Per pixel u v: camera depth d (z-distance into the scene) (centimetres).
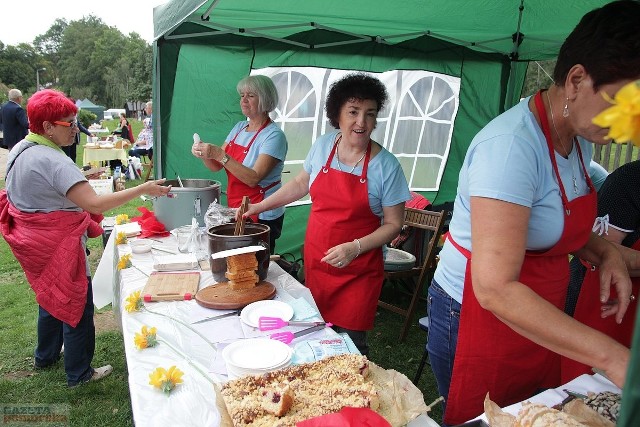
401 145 486
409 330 371
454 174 532
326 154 223
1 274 489
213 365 130
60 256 248
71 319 261
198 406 112
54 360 308
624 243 170
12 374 302
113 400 274
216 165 309
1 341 349
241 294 174
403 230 399
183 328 153
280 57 398
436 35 417
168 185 274
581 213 126
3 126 805
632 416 46
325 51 419
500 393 144
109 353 328
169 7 238
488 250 105
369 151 214
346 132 208
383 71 449
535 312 97
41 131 238
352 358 120
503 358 139
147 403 113
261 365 124
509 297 100
